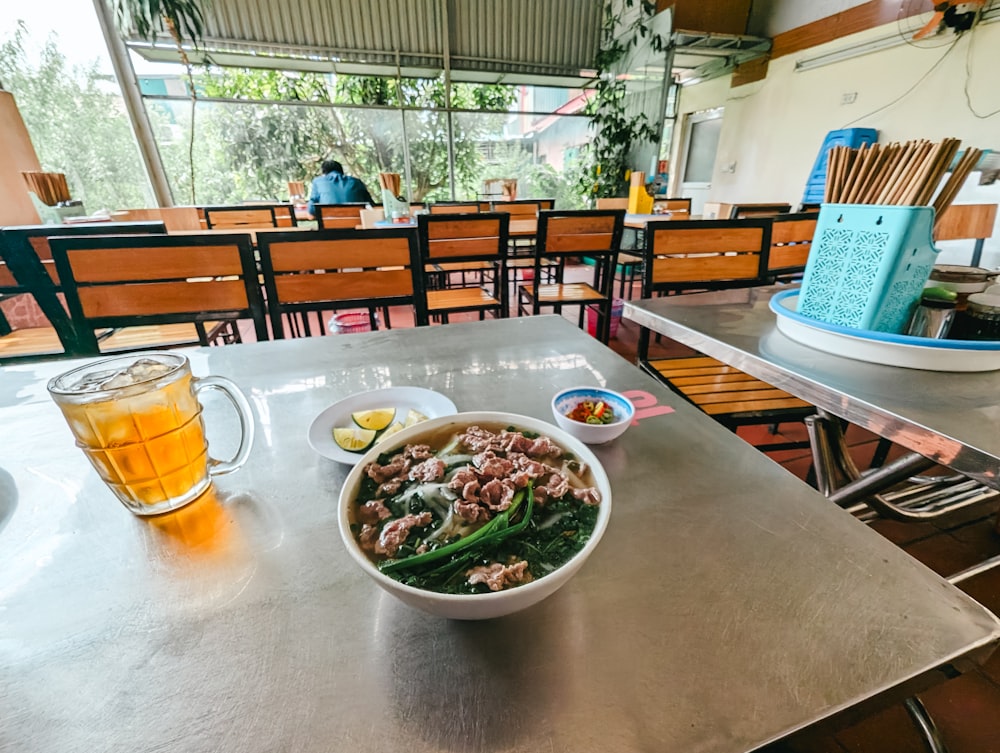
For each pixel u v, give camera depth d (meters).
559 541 0.34
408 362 0.81
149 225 1.54
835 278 0.78
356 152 5.33
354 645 0.32
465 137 5.68
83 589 0.37
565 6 5.36
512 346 0.88
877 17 4.00
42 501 0.48
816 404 0.65
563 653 0.31
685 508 0.45
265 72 4.94
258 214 3.37
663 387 0.71
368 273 1.35
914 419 0.54
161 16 4.03
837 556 0.39
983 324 0.72
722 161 5.89
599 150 5.89
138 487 0.43
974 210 2.50
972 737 0.88
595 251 2.40
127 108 4.34
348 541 0.33
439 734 0.27
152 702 0.29
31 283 1.45
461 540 0.33
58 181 2.26
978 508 1.41
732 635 0.32
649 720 0.27
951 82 3.58
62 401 0.40
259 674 0.30
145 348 1.62
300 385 0.73
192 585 0.37
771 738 0.26
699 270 1.56
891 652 0.31
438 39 5.07
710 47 5.08
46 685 0.30
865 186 0.72
